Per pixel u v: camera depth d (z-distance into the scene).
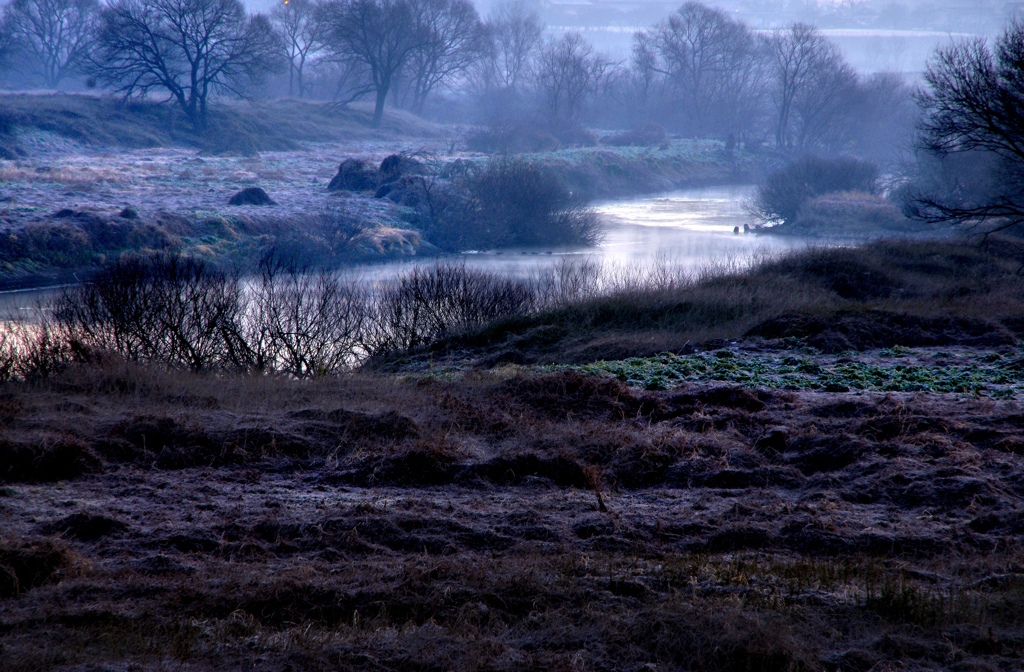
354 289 19.14
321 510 6.62
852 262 23.66
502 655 4.27
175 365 14.19
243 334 16.02
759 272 22.94
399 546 5.98
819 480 7.42
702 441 8.29
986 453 7.74
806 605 4.86
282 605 4.90
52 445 7.47
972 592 5.02
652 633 4.48
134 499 6.87
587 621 4.67
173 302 15.32
